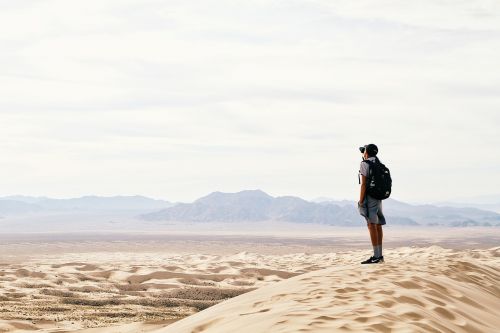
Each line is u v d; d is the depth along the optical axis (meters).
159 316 17.81
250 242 122.31
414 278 7.99
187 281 29.58
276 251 83.94
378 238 9.63
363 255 43.25
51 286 27.16
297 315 5.38
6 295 23.05
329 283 7.63
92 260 56.06
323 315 5.28
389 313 5.47
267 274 32.56
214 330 5.72
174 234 185.50
